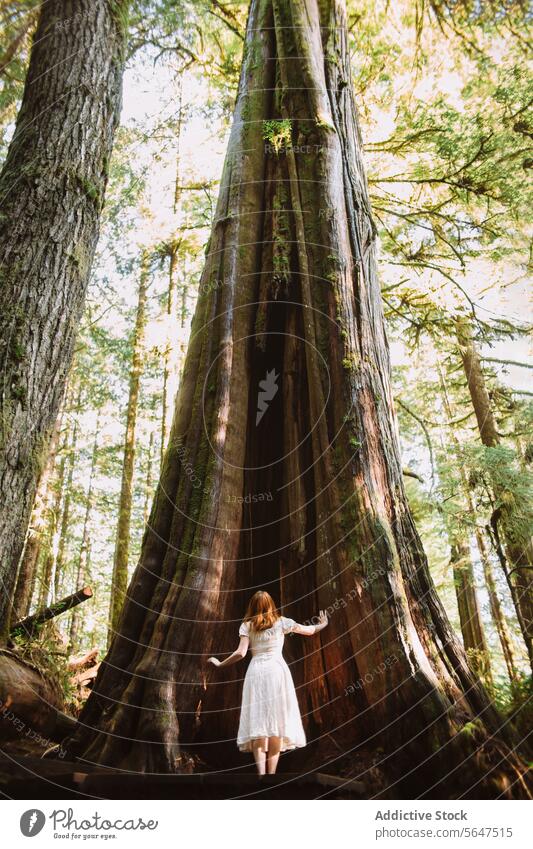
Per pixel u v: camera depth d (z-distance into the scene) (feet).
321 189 21.56
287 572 18.57
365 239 22.29
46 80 21.83
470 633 40.78
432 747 13.93
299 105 23.36
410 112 37.45
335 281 20.07
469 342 42.65
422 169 37.55
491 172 35.24
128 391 56.80
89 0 23.58
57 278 19.29
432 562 49.55
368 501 17.20
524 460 36.70
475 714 15.29
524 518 33.63
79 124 21.43
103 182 22.03
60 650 21.54
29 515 17.98
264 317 20.86
